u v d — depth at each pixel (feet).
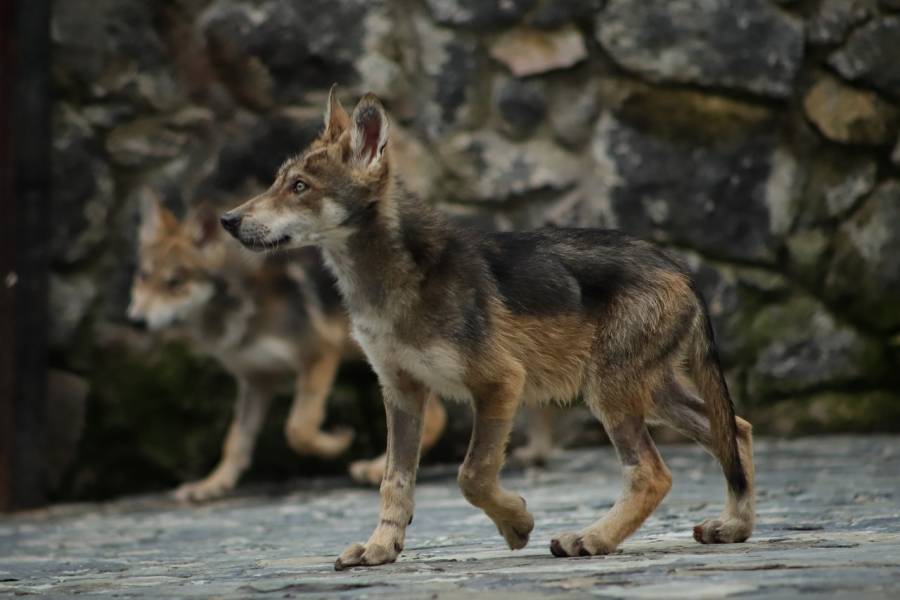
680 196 61.11
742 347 60.75
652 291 30.04
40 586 27.86
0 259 56.90
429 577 24.41
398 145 60.95
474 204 61.21
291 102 61.52
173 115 61.77
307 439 55.83
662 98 61.31
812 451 54.44
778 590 20.21
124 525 46.98
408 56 61.36
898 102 61.62
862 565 22.41
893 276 61.36
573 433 61.31
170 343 60.54
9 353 56.59
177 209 61.31
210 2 61.67
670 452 57.77
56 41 60.18
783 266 61.67
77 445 59.26
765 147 61.46
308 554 32.55
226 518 46.83
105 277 60.70
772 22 61.11
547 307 29.96
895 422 60.70
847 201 61.52
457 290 29.50
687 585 21.11
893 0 61.46
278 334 55.88
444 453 61.11
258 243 30.66
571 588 21.54
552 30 61.21
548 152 61.36
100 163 60.85
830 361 60.90
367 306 30.07
